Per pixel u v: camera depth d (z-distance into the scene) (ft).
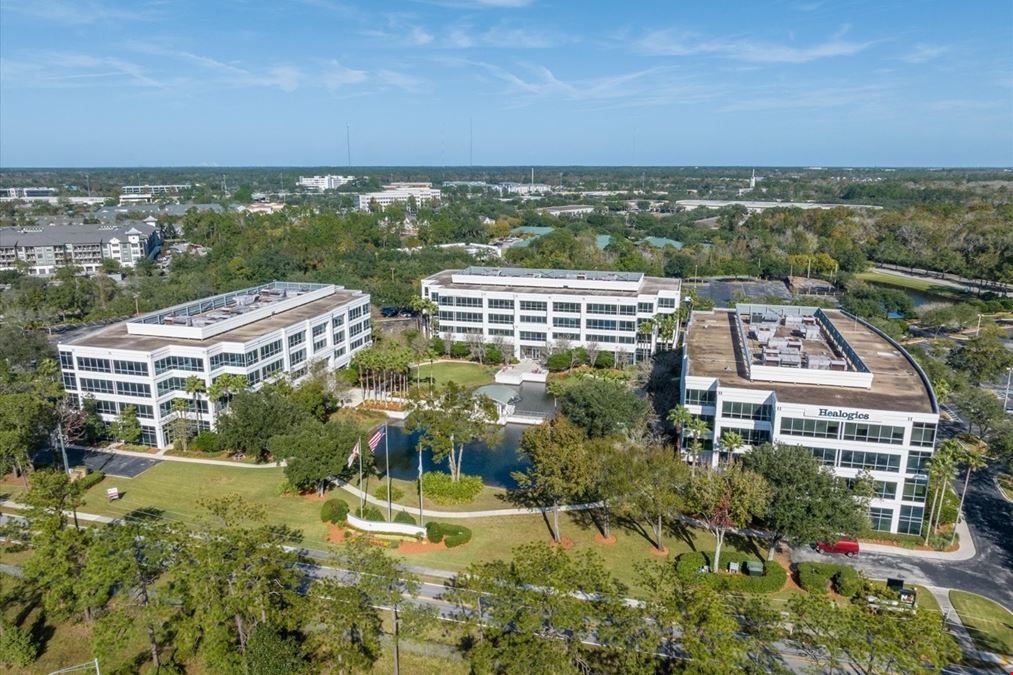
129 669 200.64
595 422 336.08
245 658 188.85
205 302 465.88
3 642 197.77
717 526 240.94
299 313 457.68
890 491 273.75
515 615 181.98
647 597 225.76
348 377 445.37
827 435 278.46
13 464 312.71
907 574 244.83
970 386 397.39
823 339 407.23
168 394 363.15
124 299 646.74
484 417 331.98
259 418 328.70
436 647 204.54
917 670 159.43
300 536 269.44
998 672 194.80
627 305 495.82
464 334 542.16
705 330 429.38
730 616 183.93
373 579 199.31
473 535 271.90
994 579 242.37
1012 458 315.37
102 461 341.41
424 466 344.08
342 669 194.59
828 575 235.61
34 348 467.52
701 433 307.58
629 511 264.31
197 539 212.64
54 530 211.00
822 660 195.00
